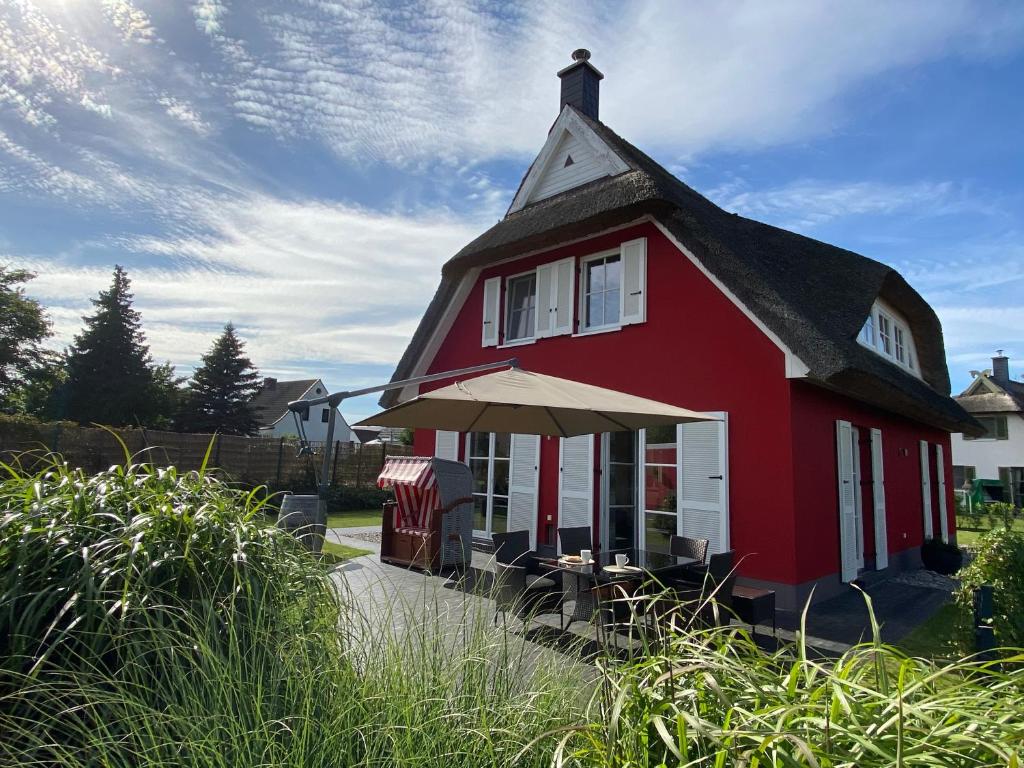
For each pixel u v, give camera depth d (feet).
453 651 8.08
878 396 25.52
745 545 23.41
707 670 5.93
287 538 9.25
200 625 7.07
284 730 6.32
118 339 107.45
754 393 23.99
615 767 5.64
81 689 5.98
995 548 15.10
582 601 15.58
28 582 7.11
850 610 22.54
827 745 4.72
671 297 27.55
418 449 39.93
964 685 5.58
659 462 26.94
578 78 38.52
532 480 31.89
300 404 23.80
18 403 92.53
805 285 29.96
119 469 9.36
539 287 33.68
